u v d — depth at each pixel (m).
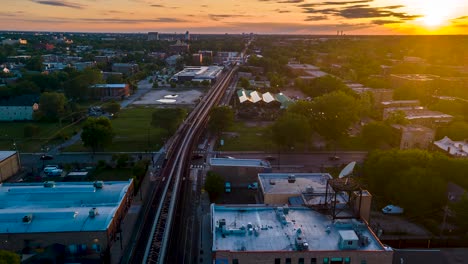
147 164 140.00
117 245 90.75
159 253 87.44
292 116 163.62
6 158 129.00
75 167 140.75
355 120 186.38
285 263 69.44
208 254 87.88
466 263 84.31
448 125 176.38
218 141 174.25
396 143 164.38
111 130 159.25
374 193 119.56
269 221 81.31
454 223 101.56
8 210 91.19
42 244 83.31
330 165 145.38
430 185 106.31
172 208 109.12
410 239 91.88
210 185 113.25
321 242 73.44
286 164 145.88
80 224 86.12
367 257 69.94
